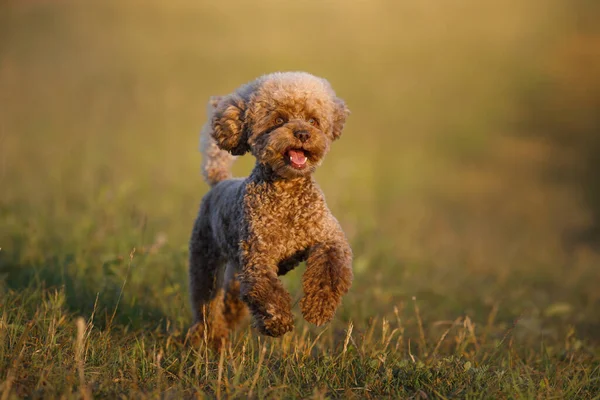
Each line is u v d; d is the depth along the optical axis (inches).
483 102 943.0
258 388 188.9
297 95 221.9
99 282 283.3
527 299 371.9
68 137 687.7
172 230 405.1
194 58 1000.2
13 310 235.0
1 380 182.7
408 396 199.0
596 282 437.4
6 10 1205.1
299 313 287.1
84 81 912.3
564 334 305.4
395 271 402.0
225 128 229.9
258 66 981.2
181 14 1218.0
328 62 1027.3
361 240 418.3
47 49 1045.8
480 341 276.7
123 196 401.7
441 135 844.0
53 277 284.7
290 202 212.7
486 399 191.0
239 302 260.2
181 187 506.3
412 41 1138.7
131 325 253.1
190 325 259.9
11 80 907.4
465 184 721.0
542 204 680.4
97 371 198.8
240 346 243.0
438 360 225.8
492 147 831.1
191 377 206.5
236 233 221.5
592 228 620.1
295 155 210.2
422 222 583.2
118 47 1054.4
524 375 219.6
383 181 658.8
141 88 880.9
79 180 508.1
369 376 208.1
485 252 502.3
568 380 215.8
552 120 917.8
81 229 356.2
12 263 307.3
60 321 227.3
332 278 204.4
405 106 909.8
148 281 295.0
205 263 253.6
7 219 356.8
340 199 504.7
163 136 706.2
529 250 526.0
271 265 211.3
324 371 210.4
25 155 597.9
